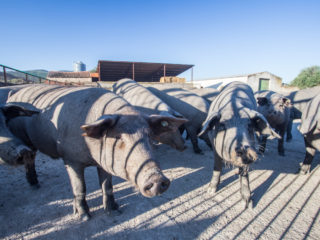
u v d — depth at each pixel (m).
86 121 2.56
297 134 9.31
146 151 2.04
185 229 2.75
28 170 3.66
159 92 6.80
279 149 6.00
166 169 4.93
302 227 2.80
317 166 5.05
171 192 3.77
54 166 4.90
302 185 4.02
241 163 2.55
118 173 2.25
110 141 2.21
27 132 3.37
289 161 5.46
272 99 5.95
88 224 2.83
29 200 3.42
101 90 2.99
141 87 6.00
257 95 9.33
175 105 6.36
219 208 3.24
